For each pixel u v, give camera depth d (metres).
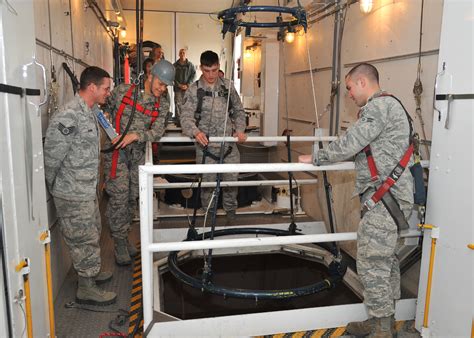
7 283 1.57
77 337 2.42
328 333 2.36
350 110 3.57
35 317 1.91
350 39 3.57
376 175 2.07
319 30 4.24
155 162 5.49
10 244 1.61
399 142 2.05
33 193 1.88
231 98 3.67
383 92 2.13
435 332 2.24
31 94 1.87
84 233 2.67
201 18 8.72
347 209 3.40
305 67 4.65
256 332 2.33
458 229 2.06
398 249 2.39
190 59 8.82
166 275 3.27
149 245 2.13
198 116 3.60
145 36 8.64
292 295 2.62
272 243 2.31
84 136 2.54
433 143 2.22
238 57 7.44
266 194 4.81
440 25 2.43
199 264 3.54
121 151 3.31
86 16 4.47
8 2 1.59
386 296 2.11
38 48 2.44
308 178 4.43
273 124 5.81
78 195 2.59
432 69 2.53
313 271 3.51
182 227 3.80
